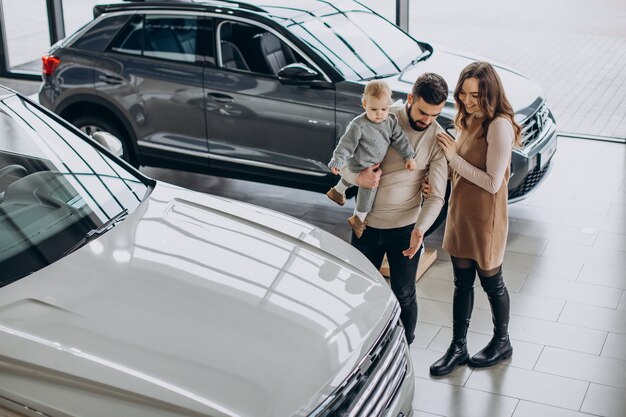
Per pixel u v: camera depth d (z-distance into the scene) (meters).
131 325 2.99
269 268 3.39
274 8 6.54
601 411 4.34
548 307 5.32
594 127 8.38
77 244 3.46
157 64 6.53
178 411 2.68
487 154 4.25
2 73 10.29
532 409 4.37
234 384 2.78
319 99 6.09
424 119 4.12
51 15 9.87
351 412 2.97
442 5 9.09
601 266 5.82
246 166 6.45
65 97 6.80
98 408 2.71
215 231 3.62
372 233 4.40
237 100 6.32
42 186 3.77
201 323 3.03
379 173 4.21
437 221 5.93
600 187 7.16
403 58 6.62
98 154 4.09
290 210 6.80
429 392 4.52
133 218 3.67
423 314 5.29
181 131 6.57
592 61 8.89
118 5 6.68
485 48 9.23
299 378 2.84
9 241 3.41
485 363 4.71
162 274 3.28
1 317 2.99
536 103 6.24
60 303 3.07
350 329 3.13
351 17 6.88
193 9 6.43
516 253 6.03
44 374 2.79
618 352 4.84
